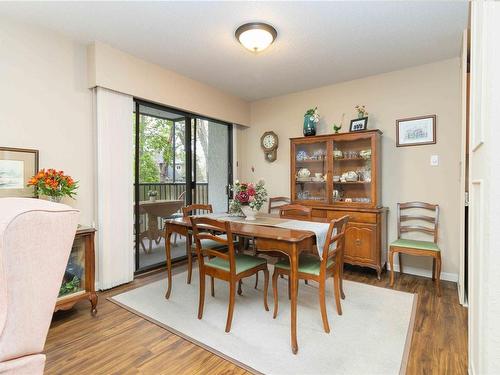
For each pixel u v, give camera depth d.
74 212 0.97
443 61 3.15
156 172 3.62
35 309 0.88
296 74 3.55
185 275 3.33
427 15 2.27
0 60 2.29
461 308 2.41
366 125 3.52
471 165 1.49
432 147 3.24
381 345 1.87
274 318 2.24
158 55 3.04
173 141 3.82
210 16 2.31
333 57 3.06
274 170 4.51
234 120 4.43
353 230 3.35
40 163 2.50
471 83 1.51
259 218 2.82
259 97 4.53
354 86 3.75
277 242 1.95
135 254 3.41
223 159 4.58
